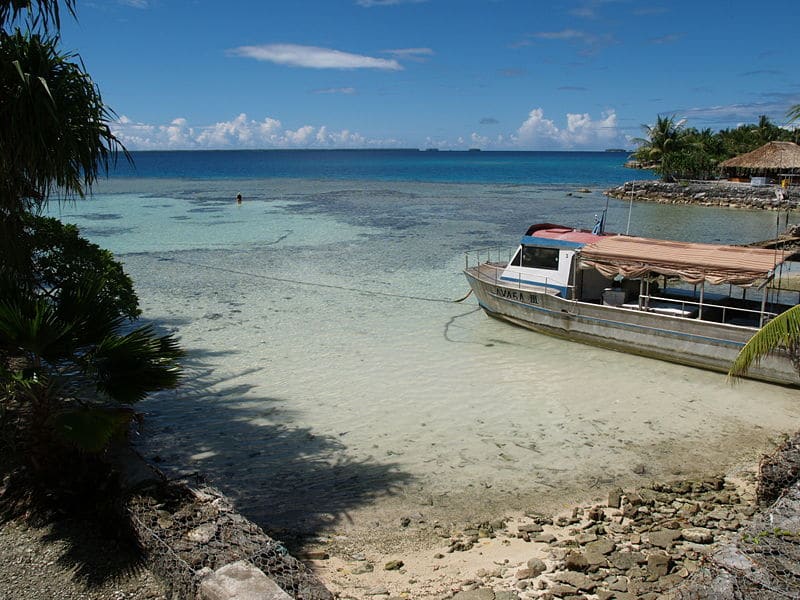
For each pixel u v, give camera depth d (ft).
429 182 288.30
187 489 24.39
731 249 50.78
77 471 25.31
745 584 18.75
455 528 27.86
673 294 57.98
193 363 48.55
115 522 23.39
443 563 24.82
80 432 23.18
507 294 57.98
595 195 213.66
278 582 19.33
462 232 121.90
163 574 20.77
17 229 33.91
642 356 50.85
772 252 48.75
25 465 26.96
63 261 41.34
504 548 25.93
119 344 25.07
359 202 185.26
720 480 31.71
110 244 107.24
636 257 50.19
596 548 25.14
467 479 32.27
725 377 46.50
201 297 69.46
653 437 37.09
